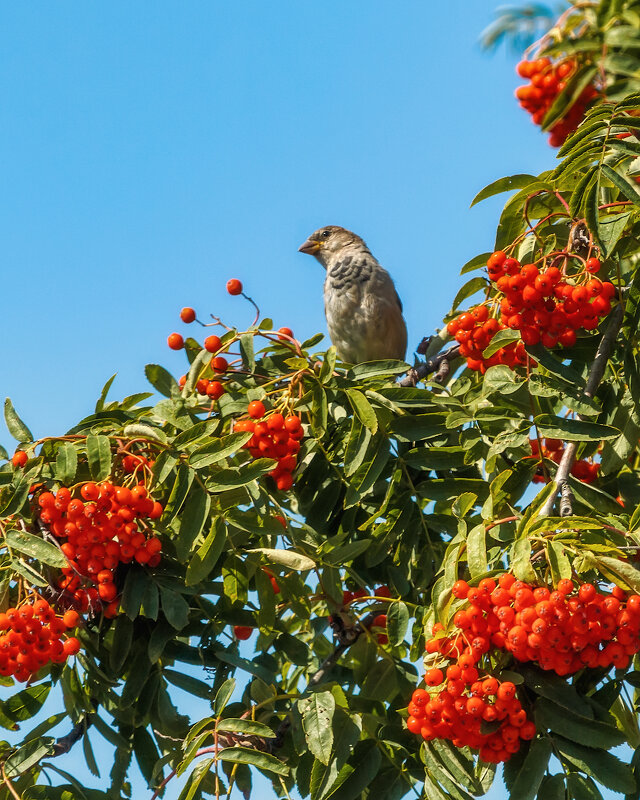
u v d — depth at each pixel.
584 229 5.62
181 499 5.26
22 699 5.62
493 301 5.68
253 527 5.42
